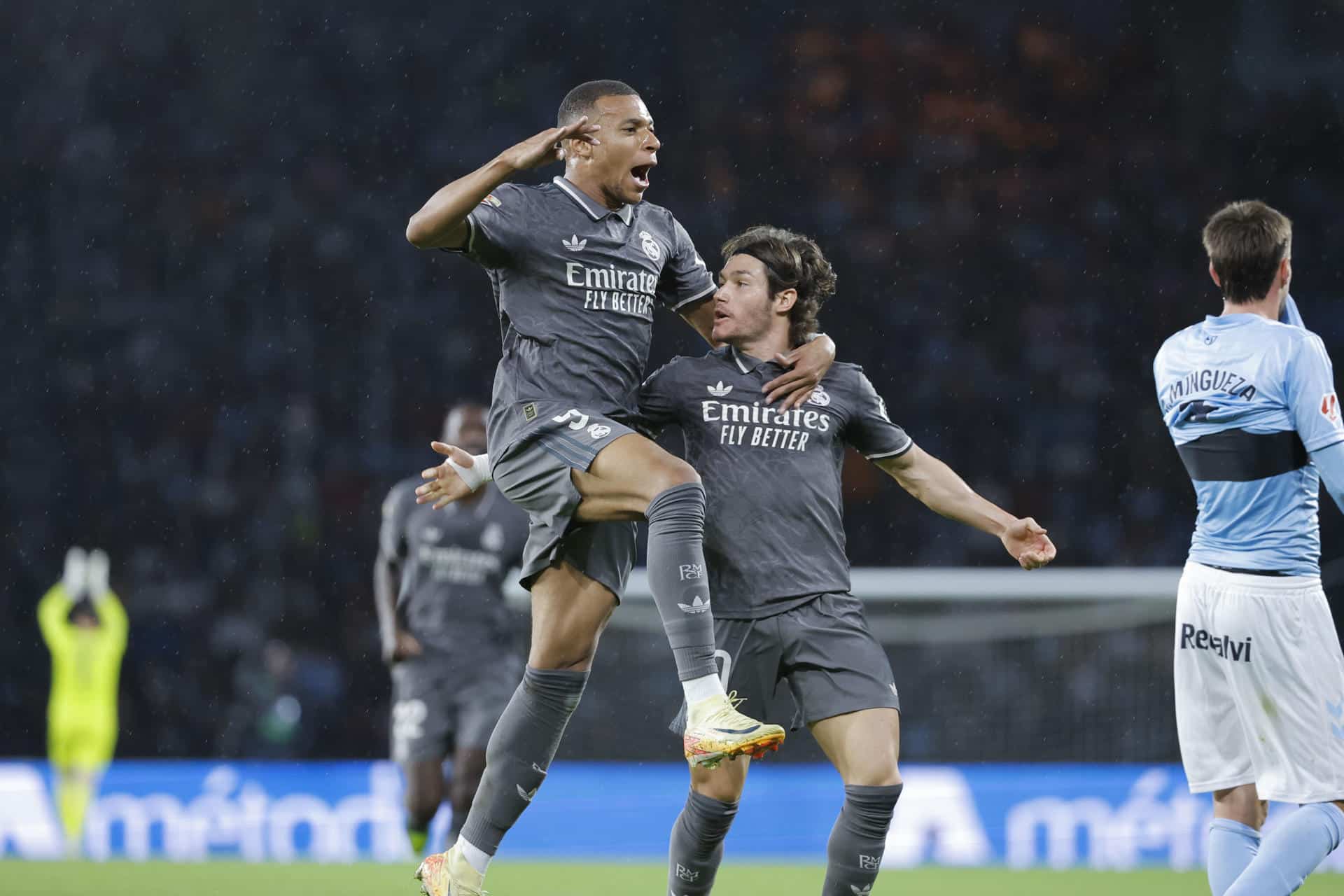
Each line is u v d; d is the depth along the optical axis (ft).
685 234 48.01
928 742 95.09
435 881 45.93
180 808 89.04
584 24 193.26
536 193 43.60
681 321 163.32
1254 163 183.42
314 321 177.99
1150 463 165.68
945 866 83.10
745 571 45.32
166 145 188.75
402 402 171.94
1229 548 42.80
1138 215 180.86
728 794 45.01
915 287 177.58
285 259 181.47
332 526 161.07
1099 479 164.55
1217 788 43.39
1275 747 41.91
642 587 95.35
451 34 193.26
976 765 92.22
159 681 142.41
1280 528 42.24
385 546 74.54
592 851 87.56
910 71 189.26
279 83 191.52
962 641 95.81
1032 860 84.74
